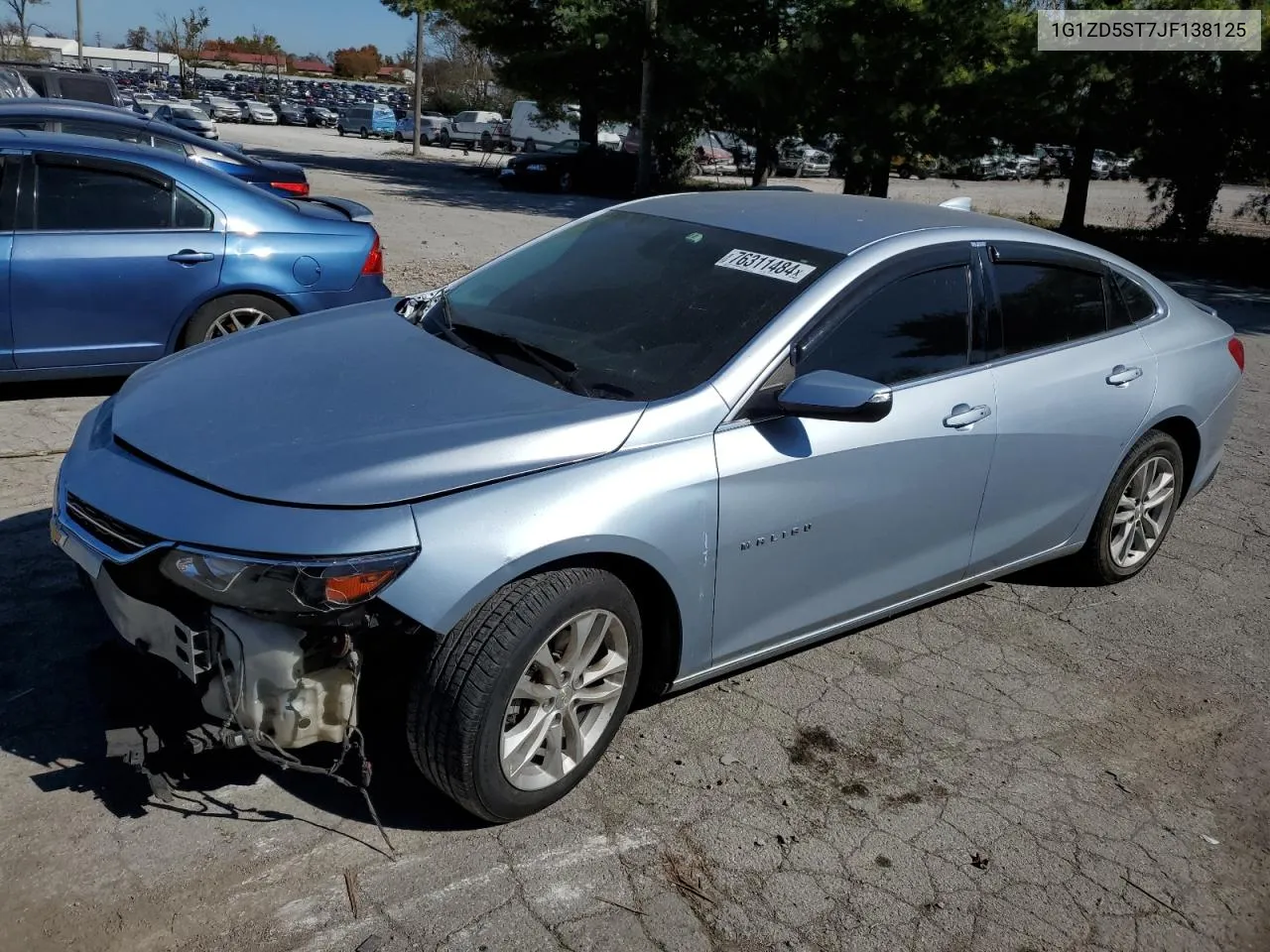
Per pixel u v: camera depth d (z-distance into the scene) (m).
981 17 20.78
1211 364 4.97
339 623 2.65
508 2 29.08
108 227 5.90
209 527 2.69
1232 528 5.87
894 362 3.69
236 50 130.62
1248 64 19.06
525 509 2.83
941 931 2.82
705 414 3.20
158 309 6.04
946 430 3.77
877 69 21.34
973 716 3.84
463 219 18.36
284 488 2.75
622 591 3.05
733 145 28.38
